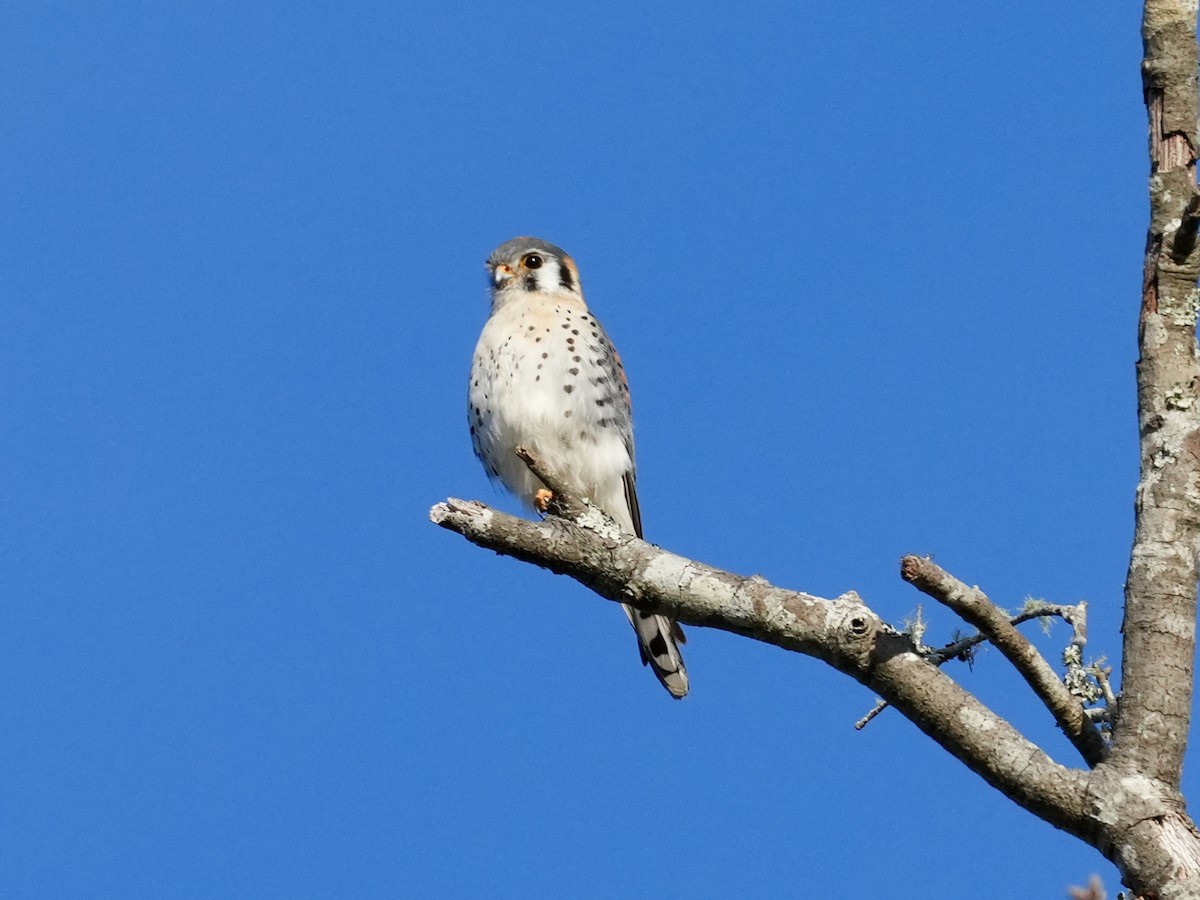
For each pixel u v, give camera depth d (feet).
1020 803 21.29
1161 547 22.25
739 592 23.70
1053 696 21.75
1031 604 24.03
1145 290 24.07
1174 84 24.44
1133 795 20.48
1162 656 21.49
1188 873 19.80
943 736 21.91
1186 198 23.84
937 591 21.49
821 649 22.89
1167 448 22.98
